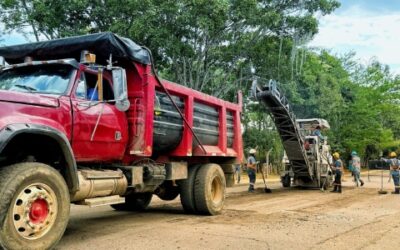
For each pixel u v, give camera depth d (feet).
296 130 57.00
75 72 21.90
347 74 151.02
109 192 22.70
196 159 33.81
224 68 85.51
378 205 41.19
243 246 20.93
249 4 74.43
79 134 21.21
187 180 31.81
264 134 106.52
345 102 142.61
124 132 24.43
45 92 21.30
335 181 57.62
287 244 21.61
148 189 27.63
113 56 24.29
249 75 89.56
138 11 66.49
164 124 27.94
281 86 88.43
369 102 144.15
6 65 23.13
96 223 27.84
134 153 25.09
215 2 66.44
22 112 18.45
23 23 72.02
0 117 17.47
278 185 70.54
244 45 80.02
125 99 21.67
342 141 144.97
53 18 68.49
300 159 59.41
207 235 23.57
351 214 34.01
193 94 30.76
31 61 23.88
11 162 19.79
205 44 78.69
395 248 21.24
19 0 71.26
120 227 26.16
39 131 18.24
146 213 33.32
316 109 115.75
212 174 32.30
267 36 85.87
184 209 32.35
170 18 68.90
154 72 26.09
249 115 106.32
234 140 37.81
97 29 72.64
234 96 92.17
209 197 31.65
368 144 155.53
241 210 35.55
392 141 161.17
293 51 86.17
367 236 24.22
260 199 45.85
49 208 18.25
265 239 22.71
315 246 21.30
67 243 21.22
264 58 87.76
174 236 23.21
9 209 16.74
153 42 66.85
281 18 81.20
